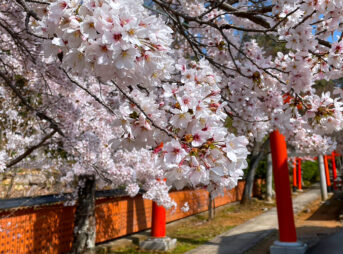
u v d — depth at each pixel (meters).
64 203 6.59
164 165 1.42
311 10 2.16
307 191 20.59
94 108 4.69
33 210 6.25
